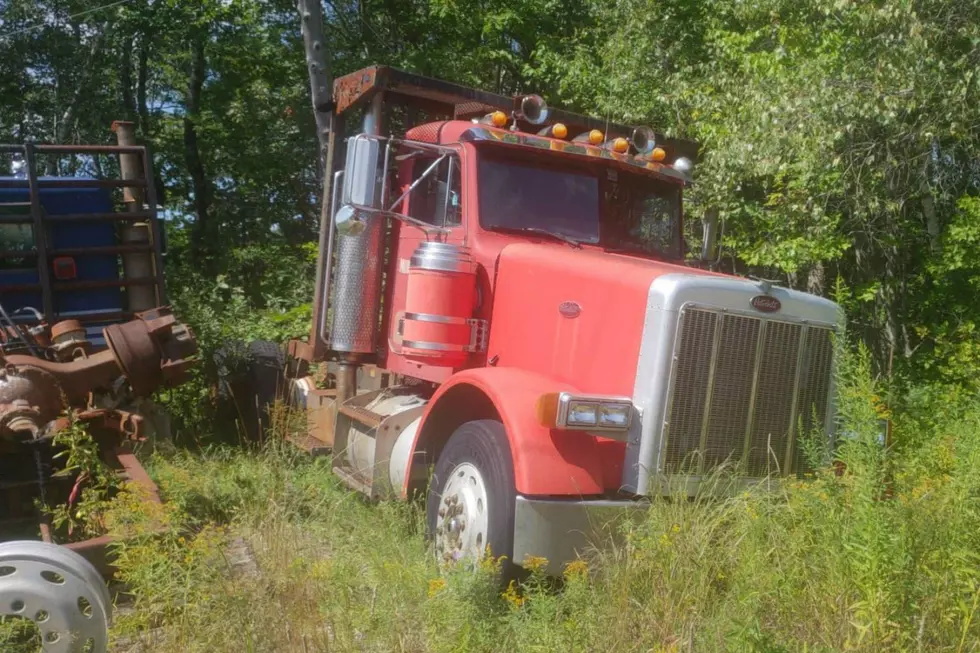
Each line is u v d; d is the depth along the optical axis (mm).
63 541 4891
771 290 4824
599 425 4488
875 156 11141
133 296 6965
